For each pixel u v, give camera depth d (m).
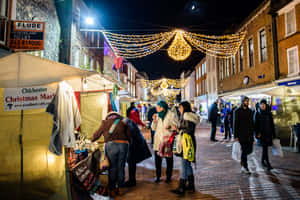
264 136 4.71
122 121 3.42
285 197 3.17
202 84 28.91
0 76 2.76
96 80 5.34
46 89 2.89
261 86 13.36
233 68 18.31
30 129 2.73
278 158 5.68
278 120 8.01
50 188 2.69
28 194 2.62
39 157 2.72
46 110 2.63
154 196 3.25
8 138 2.65
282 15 11.73
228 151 6.77
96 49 13.30
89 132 5.89
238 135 4.41
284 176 4.16
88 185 3.15
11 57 2.83
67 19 8.47
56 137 2.63
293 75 10.85
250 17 14.71
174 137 3.56
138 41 9.70
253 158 5.73
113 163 3.30
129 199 3.14
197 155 6.18
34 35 4.46
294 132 7.12
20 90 2.79
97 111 5.96
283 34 11.65
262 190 3.46
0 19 4.75
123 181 3.37
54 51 7.86
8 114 2.70
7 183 2.58
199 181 3.92
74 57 9.04
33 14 6.33
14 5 5.31
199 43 12.90
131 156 3.78
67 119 2.78
